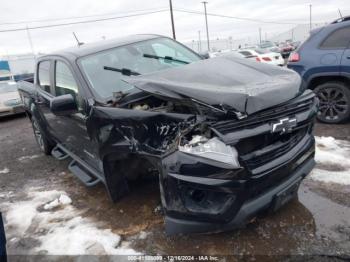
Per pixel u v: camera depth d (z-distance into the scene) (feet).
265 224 9.59
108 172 10.34
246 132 7.71
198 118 7.90
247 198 7.78
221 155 7.48
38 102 16.26
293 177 8.80
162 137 8.31
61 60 13.01
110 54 12.32
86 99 10.68
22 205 12.87
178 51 13.75
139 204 11.48
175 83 8.57
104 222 10.76
